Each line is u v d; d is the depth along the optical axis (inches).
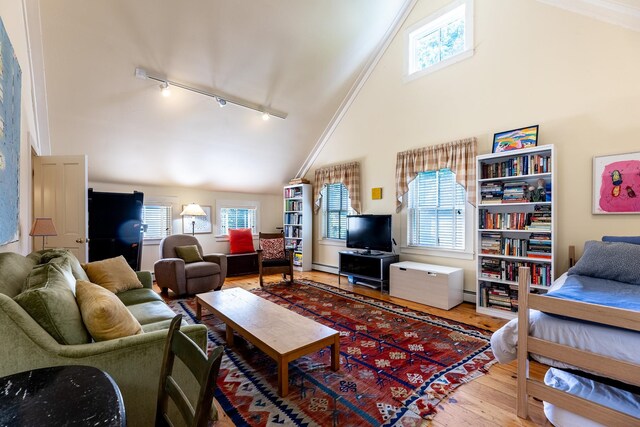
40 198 128.3
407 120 172.9
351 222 188.5
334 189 224.5
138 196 166.9
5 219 66.3
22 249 99.3
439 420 63.3
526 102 128.2
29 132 112.0
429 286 142.0
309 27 148.1
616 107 107.3
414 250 169.6
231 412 66.1
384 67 184.1
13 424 28.0
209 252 231.3
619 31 106.7
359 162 200.8
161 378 40.3
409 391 73.8
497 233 133.3
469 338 105.0
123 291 105.3
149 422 53.9
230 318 92.9
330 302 147.9
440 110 157.8
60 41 116.1
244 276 215.2
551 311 59.4
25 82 102.9
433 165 157.4
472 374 81.6
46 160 129.6
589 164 112.5
